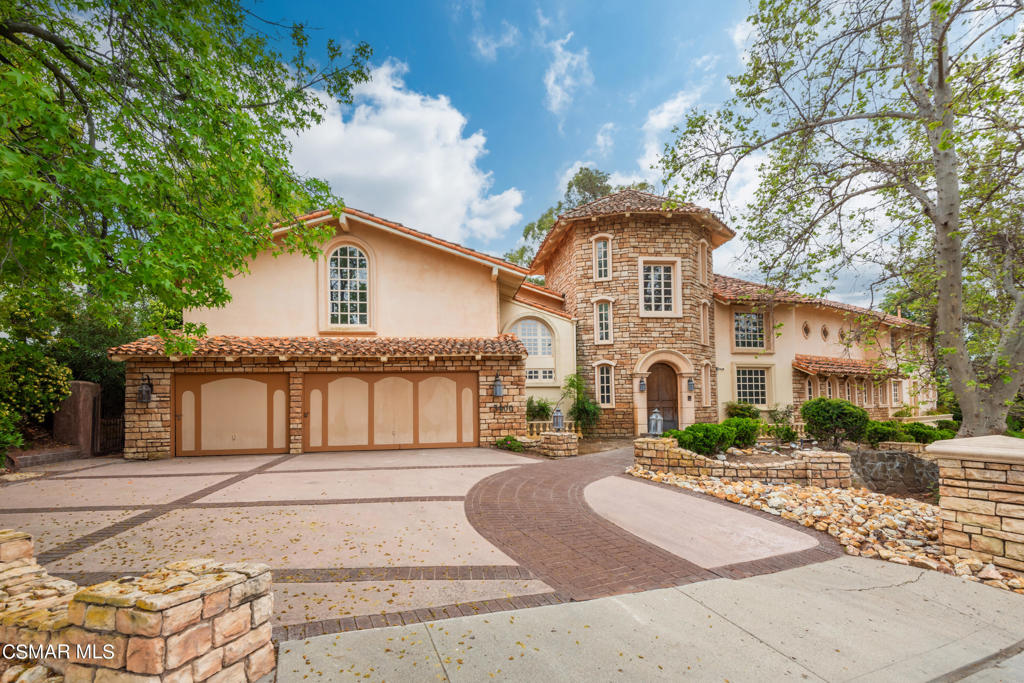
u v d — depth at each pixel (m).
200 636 2.70
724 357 20.92
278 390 13.83
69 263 5.42
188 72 6.35
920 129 9.09
